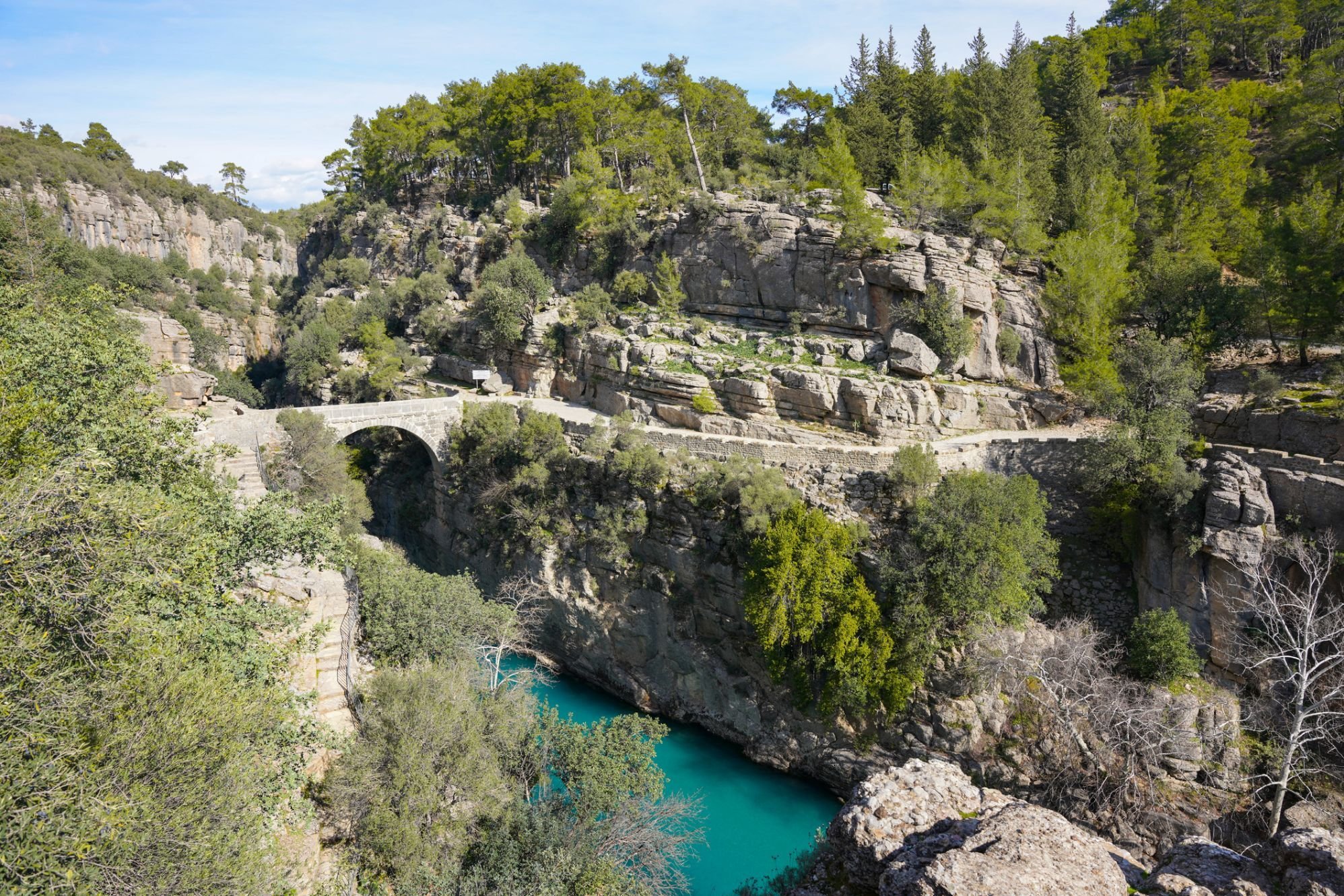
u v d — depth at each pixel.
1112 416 43.50
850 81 78.06
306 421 51.22
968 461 43.94
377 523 69.00
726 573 43.41
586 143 80.12
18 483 15.40
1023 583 36.44
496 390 64.56
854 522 40.31
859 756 38.12
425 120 97.00
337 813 23.03
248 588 28.58
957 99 71.38
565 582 49.81
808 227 55.44
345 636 29.72
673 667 46.03
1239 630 34.38
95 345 26.20
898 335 50.03
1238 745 33.00
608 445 49.53
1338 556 32.25
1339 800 30.14
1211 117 63.31
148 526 17.30
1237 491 34.94
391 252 91.62
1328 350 43.59
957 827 14.23
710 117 84.69
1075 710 34.34
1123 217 55.38
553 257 71.88
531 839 25.05
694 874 33.00
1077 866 12.12
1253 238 48.56
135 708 15.04
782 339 53.88
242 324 110.88
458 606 34.62
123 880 13.21
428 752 23.98
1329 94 55.22
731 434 50.94
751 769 41.03
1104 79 89.81
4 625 13.44
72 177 119.25
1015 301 51.50
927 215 57.50
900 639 36.75
